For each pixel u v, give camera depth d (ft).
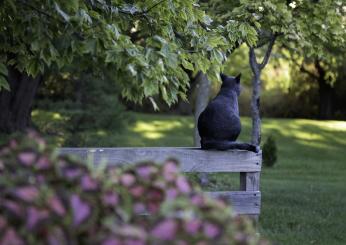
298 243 34.32
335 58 53.16
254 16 35.68
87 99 80.48
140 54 19.49
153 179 11.65
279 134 107.24
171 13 24.62
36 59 21.36
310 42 40.88
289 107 137.69
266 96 139.03
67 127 75.97
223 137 26.30
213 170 26.40
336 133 110.42
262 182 61.62
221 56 23.80
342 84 127.85
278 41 42.42
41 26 20.24
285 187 57.77
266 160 76.33
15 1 20.98
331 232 37.52
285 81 128.16
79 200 10.37
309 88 134.72
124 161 25.07
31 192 10.39
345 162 83.97
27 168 11.48
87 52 19.84
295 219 41.32
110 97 80.79
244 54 72.74
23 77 74.33
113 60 19.16
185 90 23.36
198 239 10.40
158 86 20.36
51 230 10.09
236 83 27.86
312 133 109.40
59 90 86.89
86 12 20.54
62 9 20.25
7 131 72.69
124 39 20.31
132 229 10.08
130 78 19.79
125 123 88.89
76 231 10.31
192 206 11.12
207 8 39.75
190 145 95.09
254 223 26.22
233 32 31.19
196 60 23.54
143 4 24.13
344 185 61.26
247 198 26.68
